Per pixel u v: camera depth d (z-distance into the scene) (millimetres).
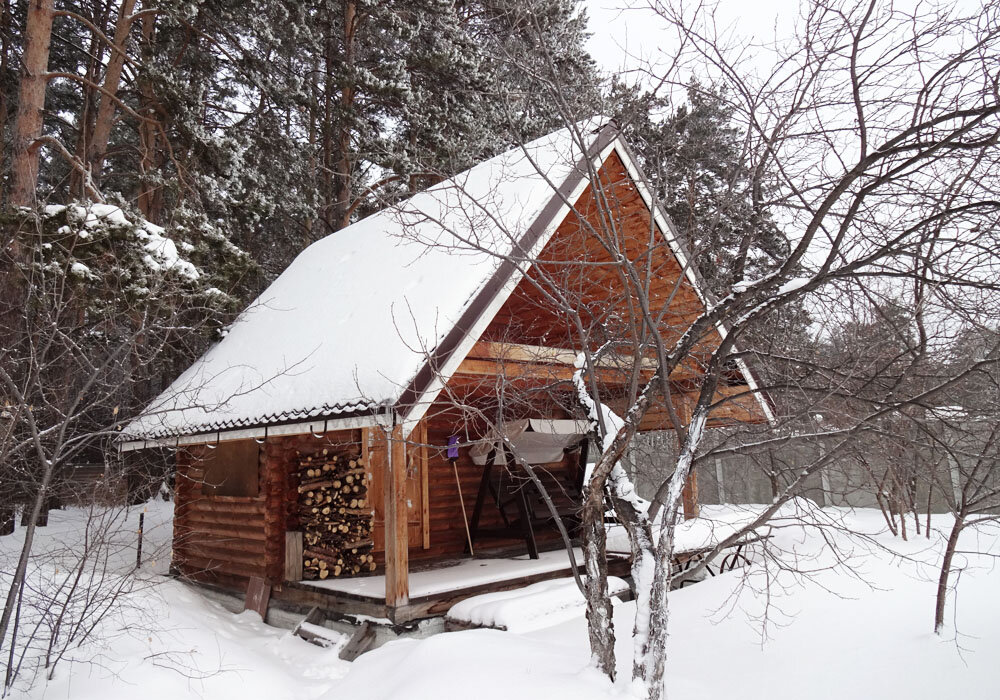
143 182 14844
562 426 8617
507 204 7734
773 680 4406
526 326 10188
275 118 16391
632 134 5543
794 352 5336
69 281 7957
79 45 18484
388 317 7637
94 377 5938
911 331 4656
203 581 9742
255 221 14594
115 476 6812
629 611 6523
